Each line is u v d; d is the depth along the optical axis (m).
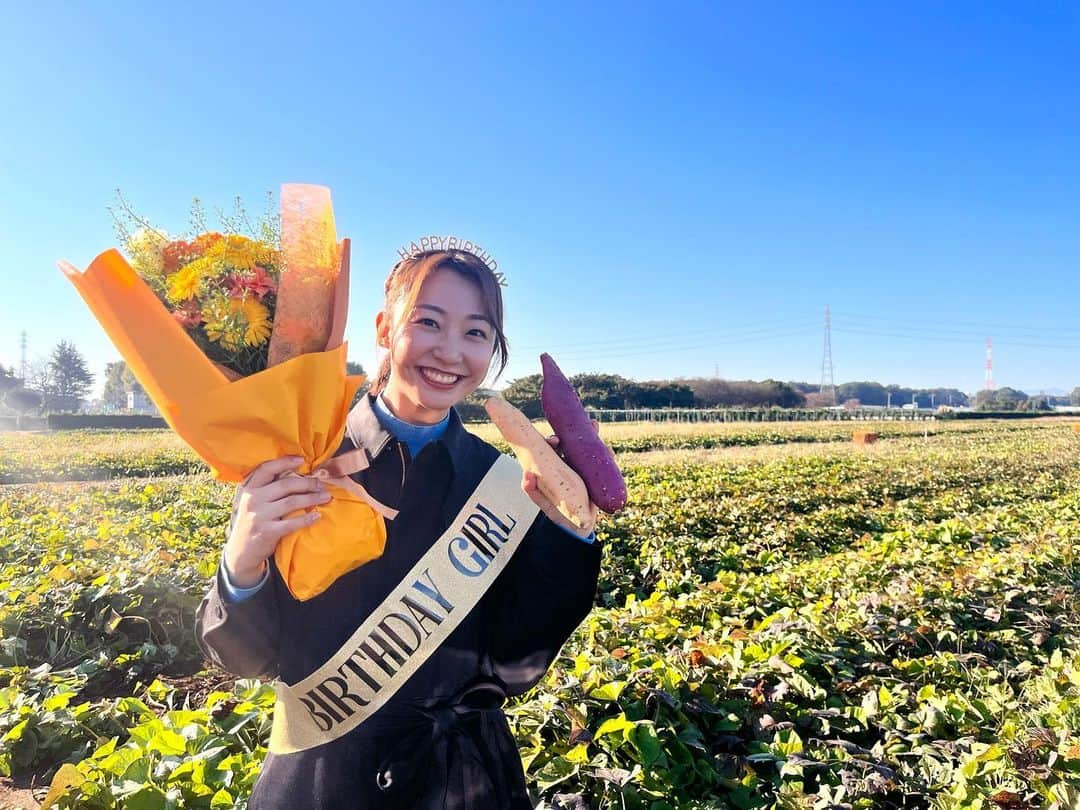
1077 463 21.38
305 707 1.64
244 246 1.62
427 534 1.70
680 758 3.17
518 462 1.91
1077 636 5.29
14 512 10.55
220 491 13.09
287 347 1.55
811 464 19.73
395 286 1.73
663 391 83.44
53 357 94.94
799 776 3.14
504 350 1.83
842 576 6.80
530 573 1.73
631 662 3.95
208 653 1.58
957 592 5.99
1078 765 2.99
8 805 3.23
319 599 1.63
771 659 4.00
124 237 1.66
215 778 2.73
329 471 1.58
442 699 1.70
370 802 1.58
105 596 5.48
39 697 4.23
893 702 3.86
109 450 26.58
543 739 3.23
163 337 1.44
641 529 9.86
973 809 2.85
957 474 17.98
